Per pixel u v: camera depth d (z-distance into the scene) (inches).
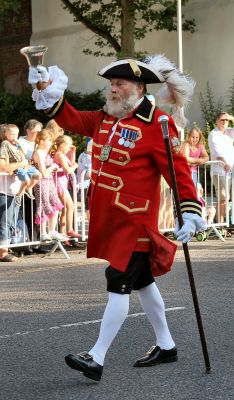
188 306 599.5
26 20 2046.0
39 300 643.5
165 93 459.8
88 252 440.8
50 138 875.4
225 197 1000.9
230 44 1627.7
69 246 945.5
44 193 868.0
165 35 1737.2
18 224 867.4
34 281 731.4
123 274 423.8
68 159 909.8
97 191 433.7
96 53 1755.7
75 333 530.9
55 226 879.1
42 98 442.6
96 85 1898.4
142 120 428.5
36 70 437.7
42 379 433.4
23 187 853.2
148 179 430.9
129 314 578.9
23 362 466.3
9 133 844.6
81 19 1747.0
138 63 430.0
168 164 419.8
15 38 2074.3
